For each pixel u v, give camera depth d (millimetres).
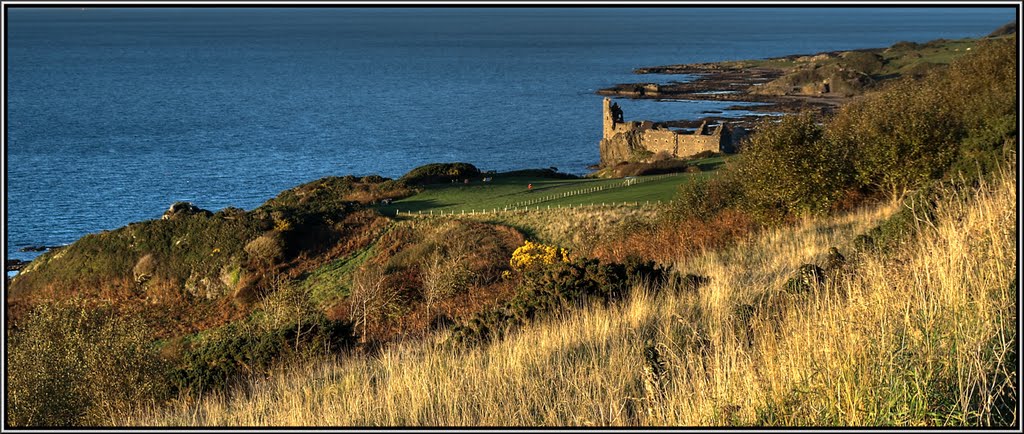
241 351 19562
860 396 7328
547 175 98875
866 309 8703
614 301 16719
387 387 11852
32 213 110750
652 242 36719
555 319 16109
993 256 9680
